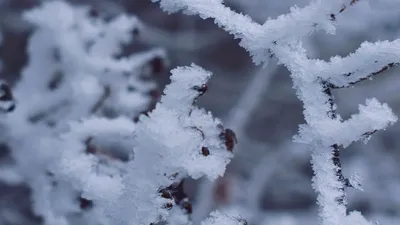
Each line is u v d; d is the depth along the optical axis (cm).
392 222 156
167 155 43
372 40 155
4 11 174
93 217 58
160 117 43
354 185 44
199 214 117
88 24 92
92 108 80
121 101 80
